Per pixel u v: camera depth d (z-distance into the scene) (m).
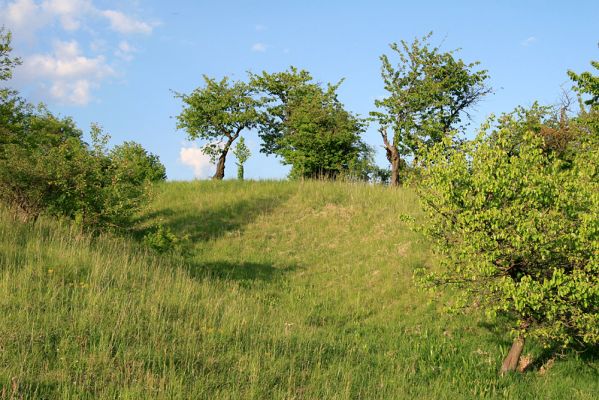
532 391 10.39
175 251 18.14
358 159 41.03
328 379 9.04
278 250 20.91
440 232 11.70
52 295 9.98
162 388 7.35
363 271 18.19
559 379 11.06
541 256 10.28
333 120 39.38
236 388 7.86
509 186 10.40
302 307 15.46
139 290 11.60
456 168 10.78
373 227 21.86
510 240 10.32
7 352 7.55
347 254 19.89
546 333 10.38
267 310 14.10
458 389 10.07
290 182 28.61
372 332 13.80
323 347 10.80
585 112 24.39
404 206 23.20
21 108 30.62
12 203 16.73
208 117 41.12
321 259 19.81
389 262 18.44
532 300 10.11
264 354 9.38
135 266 13.63
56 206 16.81
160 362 8.21
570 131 23.66
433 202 11.55
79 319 9.05
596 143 17.42
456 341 13.00
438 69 34.91
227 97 40.41
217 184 28.91
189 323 10.12
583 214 9.82
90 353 8.05
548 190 10.16
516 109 27.55
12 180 16.25
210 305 11.55
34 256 12.23
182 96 41.56
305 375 9.05
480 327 13.89
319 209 24.50
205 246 21.06
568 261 10.52
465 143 11.20
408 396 9.09
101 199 17.12
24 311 9.00
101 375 7.52
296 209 24.81
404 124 34.69
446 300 15.38
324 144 38.72
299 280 17.94
